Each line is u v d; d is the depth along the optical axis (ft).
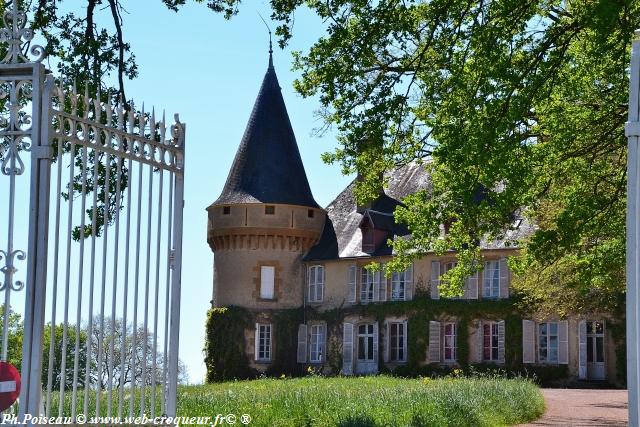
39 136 20.90
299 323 177.27
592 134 65.82
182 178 24.98
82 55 54.49
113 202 49.16
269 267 178.50
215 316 178.50
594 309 118.52
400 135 59.57
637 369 21.94
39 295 20.52
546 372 146.00
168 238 24.49
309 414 45.93
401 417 46.88
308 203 180.75
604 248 71.05
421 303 160.35
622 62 58.75
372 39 54.85
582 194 67.67
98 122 22.18
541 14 61.46
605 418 68.49
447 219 67.26
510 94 54.03
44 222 20.75
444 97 56.03
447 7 54.75
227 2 59.72
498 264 153.58
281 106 188.03
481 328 153.99
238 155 185.78
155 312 23.49
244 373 175.32
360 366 167.84
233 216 178.60
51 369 20.62
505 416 59.93
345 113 55.72
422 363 159.02
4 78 21.20
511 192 60.44
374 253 169.07
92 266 21.61
